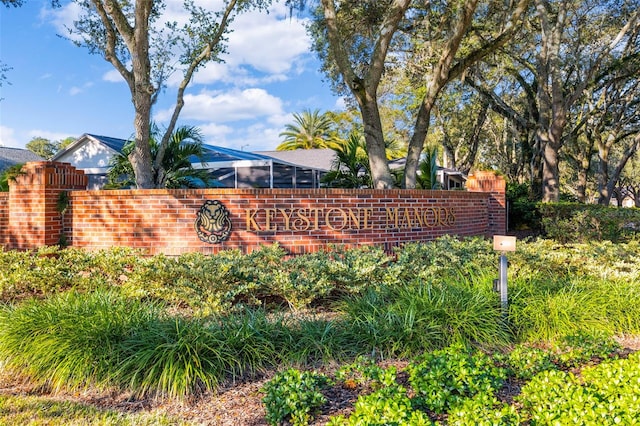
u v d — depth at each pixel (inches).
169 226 329.1
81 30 459.8
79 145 756.0
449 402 127.2
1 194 355.6
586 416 106.5
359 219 343.6
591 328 209.2
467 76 840.9
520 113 1068.5
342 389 153.6
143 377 161.2
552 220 586.6
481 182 509.7
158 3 469.4
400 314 199.0
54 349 170.7
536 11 746.2
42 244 335.0
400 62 748.0
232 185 794.8
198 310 213.0
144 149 395.5
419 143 470.9
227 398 154.5
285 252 293.1
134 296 231.3
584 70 852.6
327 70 657.6
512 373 161.2
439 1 570.6
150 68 429.7
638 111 972.6
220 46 490.0
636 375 130.1
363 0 531.5
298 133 1749.5
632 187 1820.9
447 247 304.7
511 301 218.5
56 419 141.3
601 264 294.7
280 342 183.9
